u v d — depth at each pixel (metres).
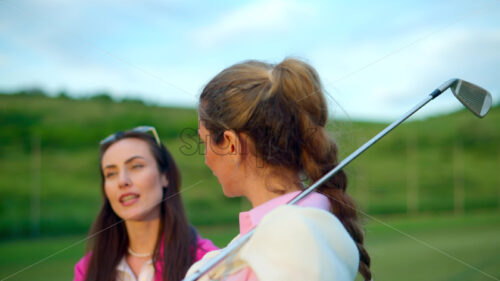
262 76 0.97
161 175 1.74
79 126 11.17
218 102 0.98
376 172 14.04
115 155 1.68
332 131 1.09
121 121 10.72
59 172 10.95
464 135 15.53
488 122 15.59
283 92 0.94
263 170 0.96
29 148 10.95
